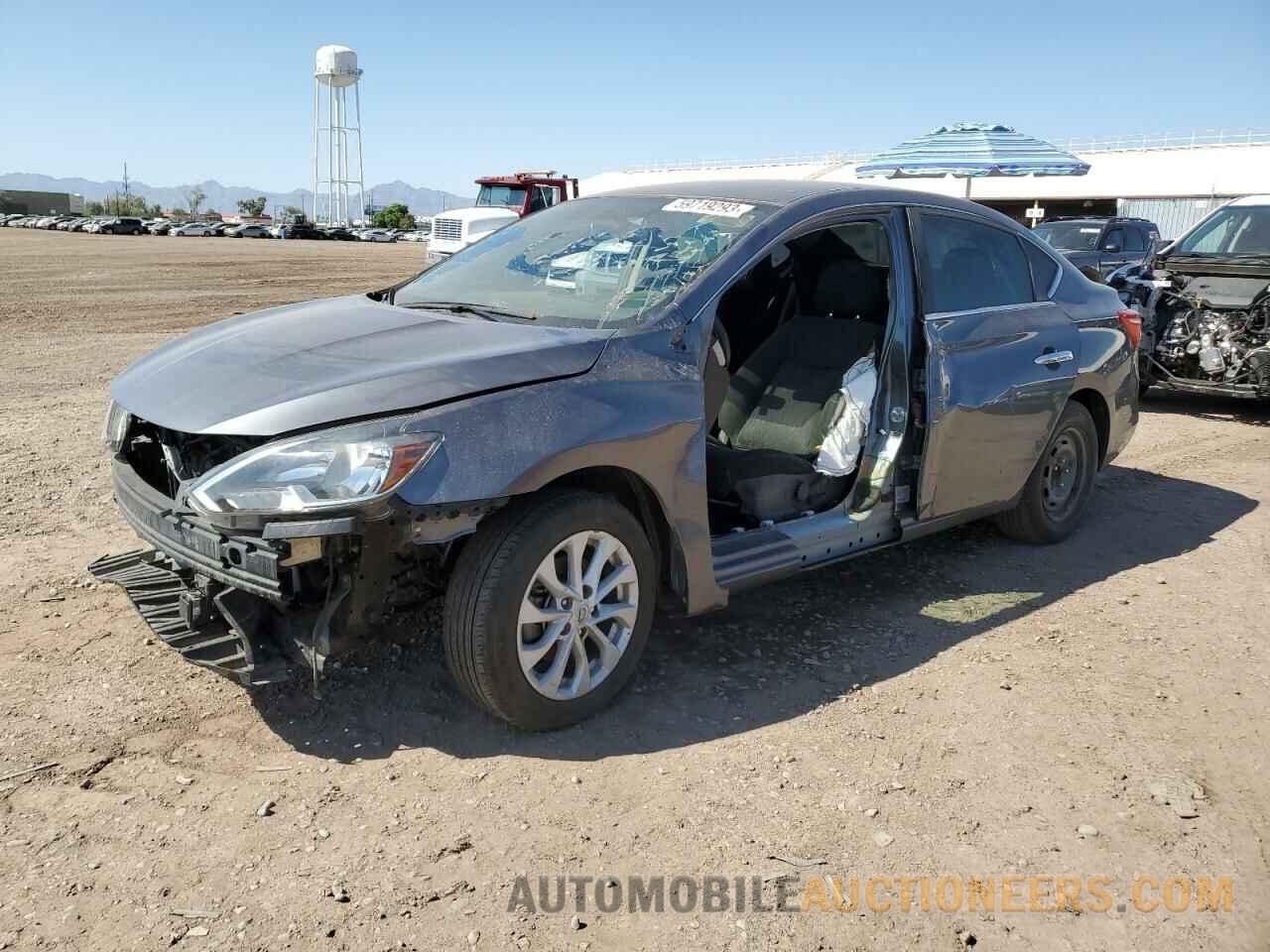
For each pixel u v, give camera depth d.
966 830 2.81
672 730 3.28
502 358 3.07
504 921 2.39
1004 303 4.70
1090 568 4.96
